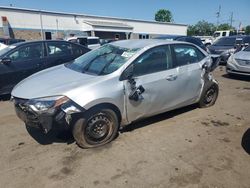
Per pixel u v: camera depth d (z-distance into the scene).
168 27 44.59
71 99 3.22
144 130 4.19
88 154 3.42
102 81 3.47
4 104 5.69
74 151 3.49
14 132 4.11
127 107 3.73
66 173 3.01
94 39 18.72
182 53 4.54
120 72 3.63
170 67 4.27
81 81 3.50
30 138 3.89
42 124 3.21
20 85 3.80
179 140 3.87
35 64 6.33
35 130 4.16
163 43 4.25
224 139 3.93
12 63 5.96
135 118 3.94
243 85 7.83
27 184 2.81
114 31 36.41
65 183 2.83
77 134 3.41
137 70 3.80
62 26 32.47
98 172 3.03
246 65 8.33
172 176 2.96
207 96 5.29
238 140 3.90
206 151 3.54
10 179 2.89
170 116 4.84
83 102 3.25
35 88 3.48
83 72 3.92
